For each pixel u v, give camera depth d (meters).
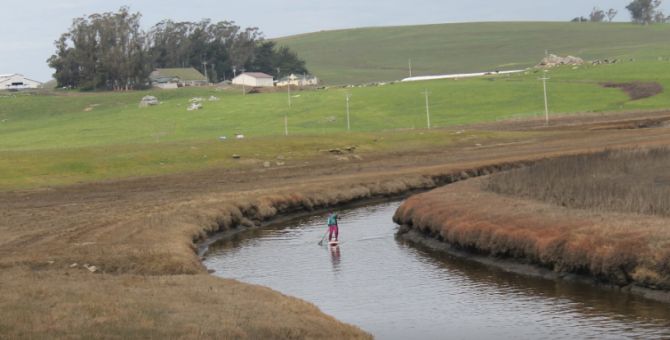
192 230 66.25
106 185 103.50
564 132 152.38
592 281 47.53
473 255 57.84
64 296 37.44
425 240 65.31
